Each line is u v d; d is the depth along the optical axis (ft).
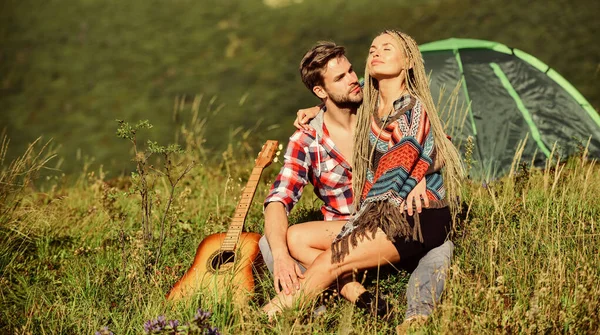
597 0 91.35
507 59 24.41
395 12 98.27
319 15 102.22
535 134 22.89
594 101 62.49
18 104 86.79
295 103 79.61
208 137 69.62
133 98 85.81
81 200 20.94
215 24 104.99
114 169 65.16
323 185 12.77
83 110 83.46
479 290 10.40
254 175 13.94
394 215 10.91
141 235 13.51
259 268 12.23
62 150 73.00
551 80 23.86
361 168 12.22
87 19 110.01
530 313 9.84
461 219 12.73
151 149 13.50
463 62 24.61
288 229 11.96
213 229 15.25
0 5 115.65
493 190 14.73
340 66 12.26
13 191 16.42
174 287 12.03
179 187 20.34
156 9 112.47
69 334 11.21
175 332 9.63
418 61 11.96
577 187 14.89
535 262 11.74
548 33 82.99
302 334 10.16
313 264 11.10
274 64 91.09
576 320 9.91
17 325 11.52
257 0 111.34
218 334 9.68
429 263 11.07
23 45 102.94
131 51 99.55
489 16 91.45
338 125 12.64
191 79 89.45
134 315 11.42
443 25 91.04
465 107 23.47
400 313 10.94
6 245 14.76
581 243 12.37
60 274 13.89
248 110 78.48
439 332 9.91
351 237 10.95
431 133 11.69
